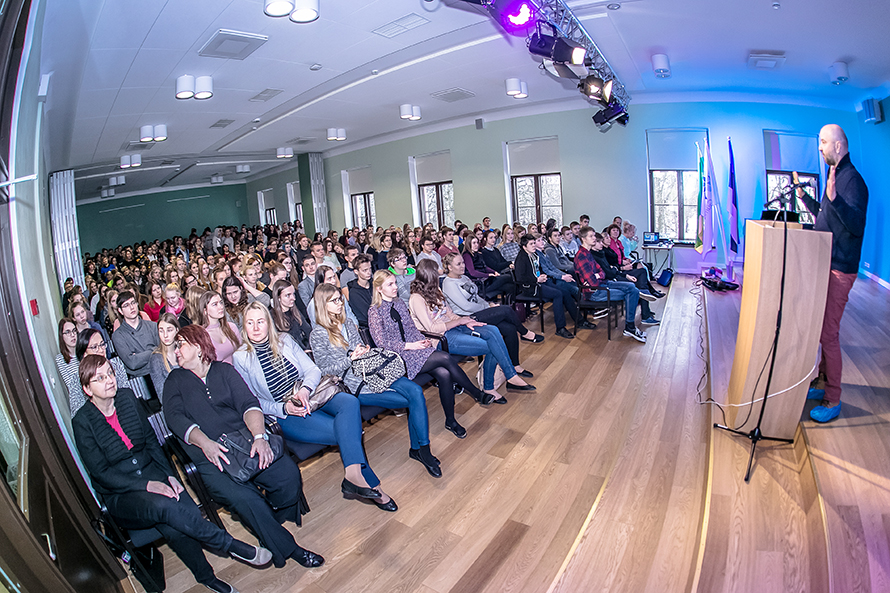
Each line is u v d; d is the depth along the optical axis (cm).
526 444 328
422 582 218
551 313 659
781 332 255
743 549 203
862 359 343
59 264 914
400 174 1129
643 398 382
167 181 1611
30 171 287
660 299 707
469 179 1014
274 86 618
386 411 389
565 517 255
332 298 302
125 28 391
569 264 630
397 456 324
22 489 157
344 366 301
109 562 213
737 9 430
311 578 225
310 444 277
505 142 967
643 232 873
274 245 974
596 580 211
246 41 454
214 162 1259
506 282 595
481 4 383
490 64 612
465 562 228
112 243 1705
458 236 779
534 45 436
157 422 284
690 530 236
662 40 521
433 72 629
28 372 198
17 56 198
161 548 259
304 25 437
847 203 241
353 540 248
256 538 256
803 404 259
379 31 469
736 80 712
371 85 665
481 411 380
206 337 250
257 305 275
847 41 503
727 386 348
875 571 165
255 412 248
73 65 434
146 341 373
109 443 220
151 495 212
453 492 282
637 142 858
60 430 209
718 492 237
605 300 530
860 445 231
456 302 437
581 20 462
